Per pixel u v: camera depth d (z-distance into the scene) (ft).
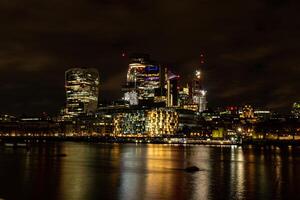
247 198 349.61
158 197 348.79
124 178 471.62
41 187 396.98
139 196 352.69
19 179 455.22
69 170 558.97
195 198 346.33
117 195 356.79
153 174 515.09
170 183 430.61
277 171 563.89
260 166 644.27
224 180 458.91
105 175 500.74
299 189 396.37
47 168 582.76
